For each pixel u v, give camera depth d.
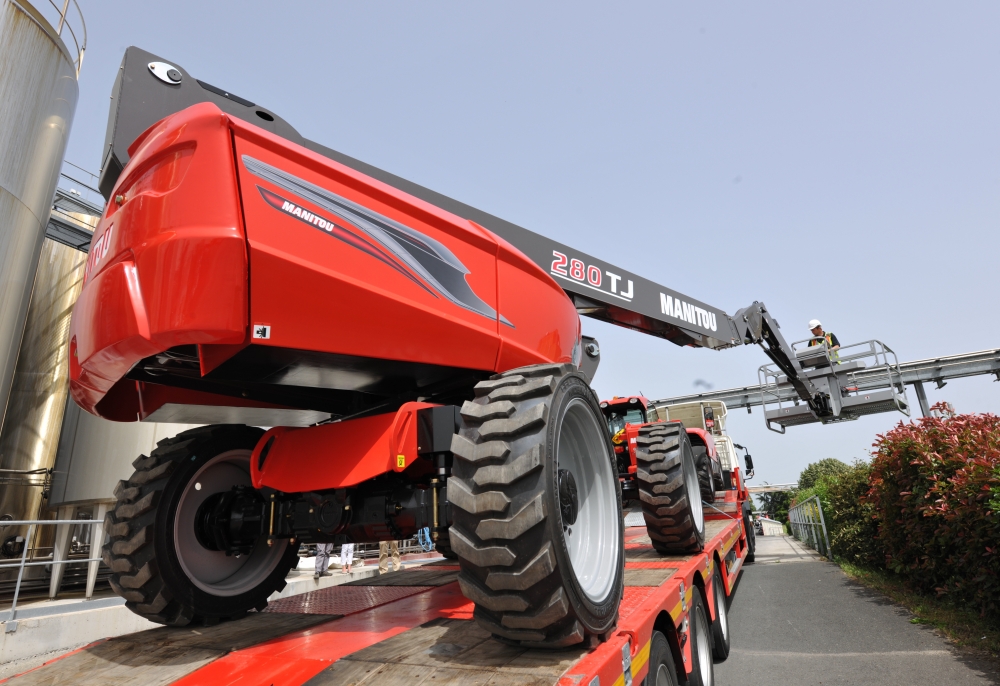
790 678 4.96
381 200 2.59
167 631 2.73
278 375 2.67
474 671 1.91
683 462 5.13
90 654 2.39
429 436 2.51
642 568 4.20
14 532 10.30
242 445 3.18
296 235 2.21
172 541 2.77
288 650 2.26
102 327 2.14
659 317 5.87
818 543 15.41
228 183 2.10
